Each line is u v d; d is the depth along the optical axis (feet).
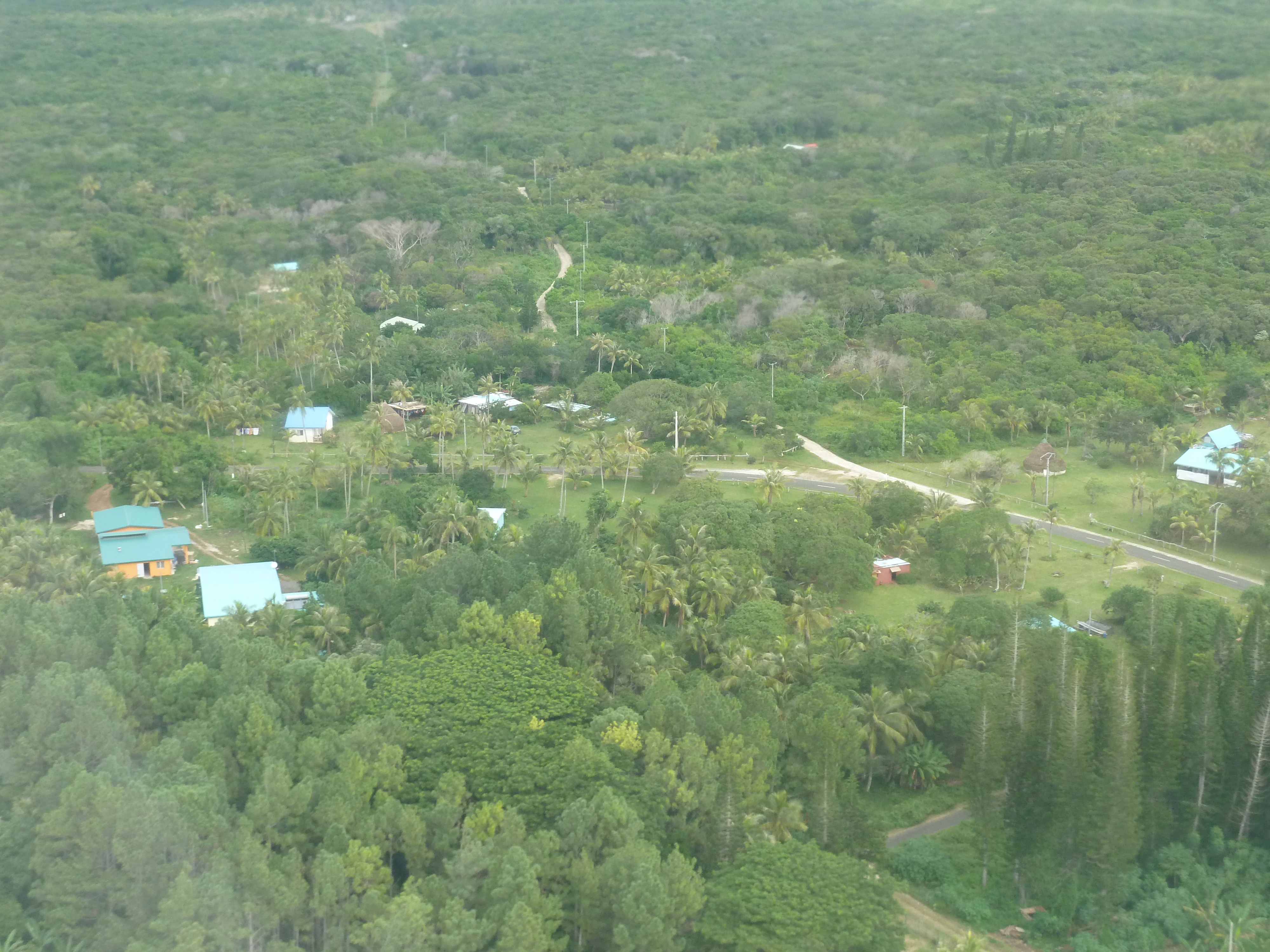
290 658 364.38
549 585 402.11
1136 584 488.02
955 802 350.23
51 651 342.03
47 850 264.31
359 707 330.95
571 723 327.88
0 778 293.02
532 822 288.30
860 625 417.49
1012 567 500.33
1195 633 403.75
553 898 260.83
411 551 486.79
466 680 344.28
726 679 376.68
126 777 279.28
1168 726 324.19
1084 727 313.73
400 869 285.02
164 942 245.65
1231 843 323.98
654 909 256.73
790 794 325.21
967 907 306.55
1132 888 310.24
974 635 408.87
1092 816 306.14
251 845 262.06
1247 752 323.16
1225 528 526.57
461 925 250.37
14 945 250.37
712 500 523.29
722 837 292.81
